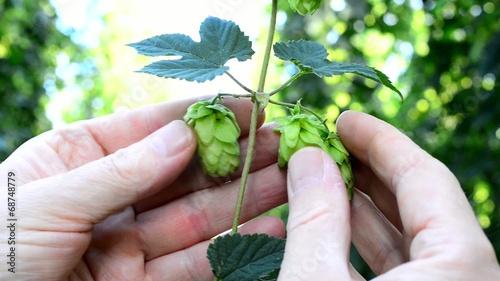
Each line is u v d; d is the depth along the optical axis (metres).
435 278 0.26
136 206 0.39
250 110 0.37
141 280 0.38
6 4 0.97
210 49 0.33
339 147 0.33
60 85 1.37
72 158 0.38
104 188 0.32
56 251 0.32
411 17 1.01
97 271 0.37
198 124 0.33
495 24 0.75
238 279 0.30
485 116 0.68
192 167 0.39
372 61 1.21
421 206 0.28
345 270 0.27
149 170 0.32
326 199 0.29
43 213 0.32
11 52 0.98
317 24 1.02
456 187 0.28
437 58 0.83
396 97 1.19
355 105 1.04
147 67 0.32
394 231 0.36
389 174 0.31
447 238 0.26
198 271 0.39
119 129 0.39
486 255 0.26
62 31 1.22
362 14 0.99
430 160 0.29
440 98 0.84
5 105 0.94
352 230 0.37
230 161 0.33
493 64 0.65
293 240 0.28
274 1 0.31
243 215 0.39
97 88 1.76
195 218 0.39
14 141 0.92
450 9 0.82
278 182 0.39
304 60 0.32
